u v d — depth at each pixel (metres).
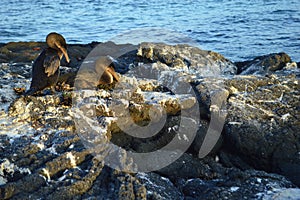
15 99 7.55
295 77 9.20
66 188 5.57
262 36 20.25
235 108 7.76
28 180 5.66
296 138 7.09
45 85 7.59
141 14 29.41
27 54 11.94
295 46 18.19
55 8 33.88
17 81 8.70
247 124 7.35
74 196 5.53
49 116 7.14
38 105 7.38
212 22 24.64
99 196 5.57
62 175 5.89
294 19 24.31
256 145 7.07
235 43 19.03
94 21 27.58
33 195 5.48
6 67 9.86
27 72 9.53
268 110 7.83
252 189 5.97
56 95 7.67
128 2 35.19
